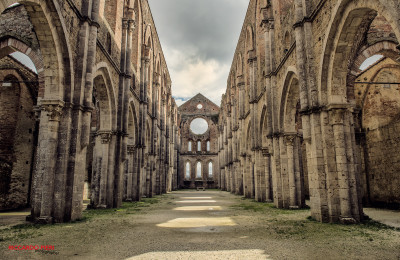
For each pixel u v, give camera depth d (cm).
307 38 1354
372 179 2042
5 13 1338
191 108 7069
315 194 1230
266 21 2091
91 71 1359
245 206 1952
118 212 1578
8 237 871
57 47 1171
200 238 860
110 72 1781
